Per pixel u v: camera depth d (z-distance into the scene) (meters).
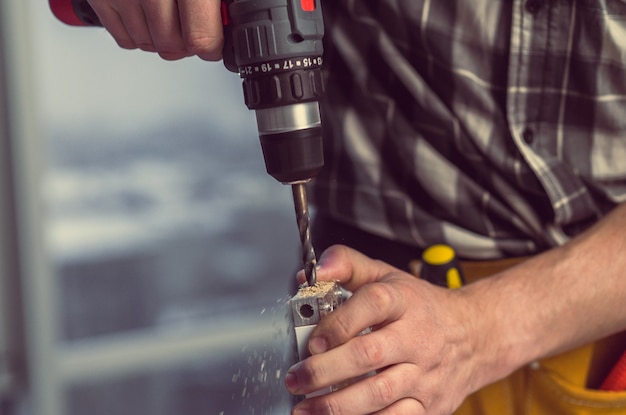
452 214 0.99
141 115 2.58
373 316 0.74
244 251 2.73
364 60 1.01
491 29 0.93
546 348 0.88
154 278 2.68
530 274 0.89
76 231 2.60
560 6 0.90
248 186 2.69
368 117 1.03
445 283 0.93
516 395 0.97
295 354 0.81
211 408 2.75
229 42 0.78
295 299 0.75
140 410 2.69
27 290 2.55
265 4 0.74
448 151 0.99
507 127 0.94
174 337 2.69
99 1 0.84
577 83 0.93
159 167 2.62
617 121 0.93
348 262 0.87
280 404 0.96
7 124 2.50
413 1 0.95
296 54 0.75
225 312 2.75
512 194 0.97
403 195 1.02
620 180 0.96
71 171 2.56
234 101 2.63
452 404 0.83
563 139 0.95
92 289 2.64
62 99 2.53
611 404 0.92
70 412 2.63
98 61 2.53
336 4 1.03
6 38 2.45
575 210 0.95
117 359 2.65
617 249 0.89
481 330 0.84
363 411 0.75
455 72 0.94
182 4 0.77
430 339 0.78
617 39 0.89
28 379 2.59
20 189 2.52
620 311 0.89
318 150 0.77
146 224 2.64
